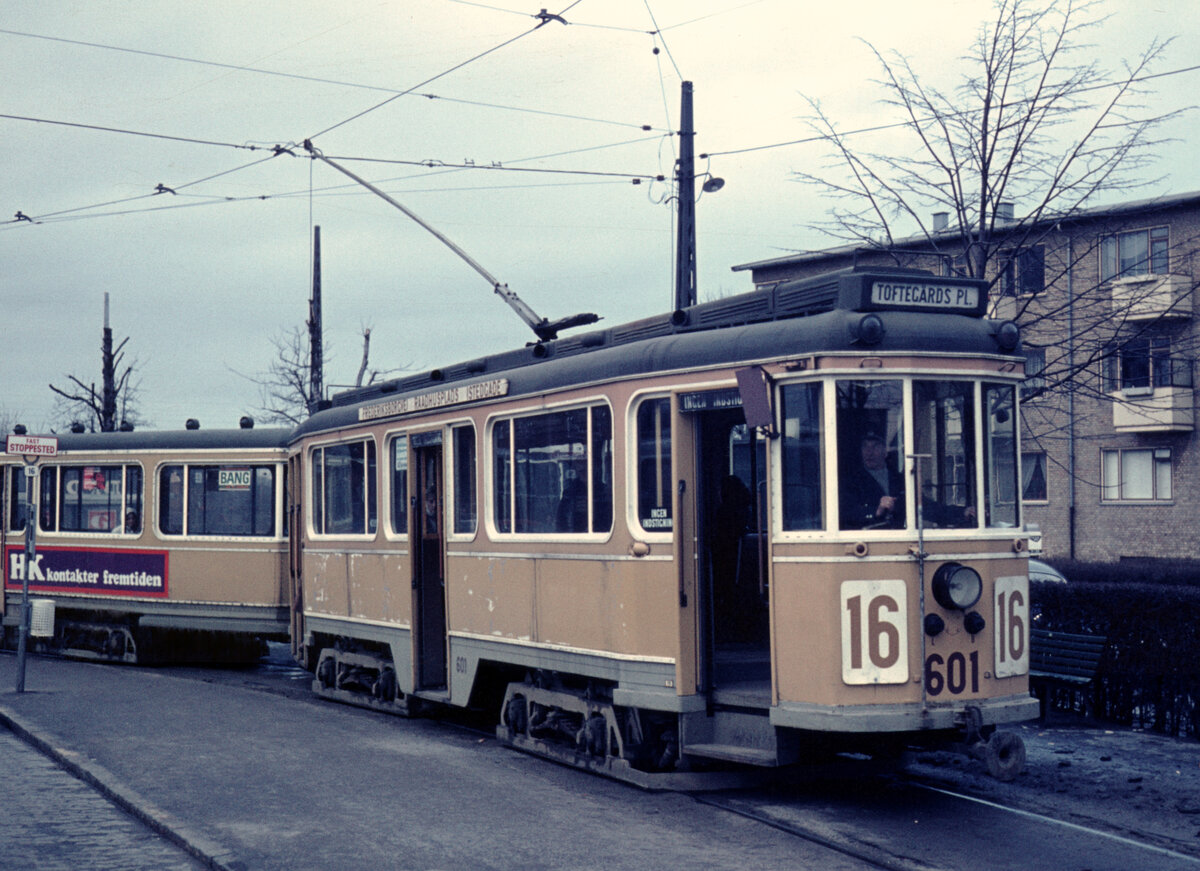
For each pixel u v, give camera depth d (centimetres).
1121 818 834
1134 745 1088
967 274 1341
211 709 1313
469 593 1130
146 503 1828
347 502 1388
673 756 912
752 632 927
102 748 1058
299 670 1872
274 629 1709
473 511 1129
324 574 1437
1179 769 988
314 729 1180
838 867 694
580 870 685
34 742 1124
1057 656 1194
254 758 1015
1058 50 1277
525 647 1042
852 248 1415
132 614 1892
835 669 792
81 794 912
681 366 884
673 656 882
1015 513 853
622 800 866
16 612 2016
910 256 1410
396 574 1266
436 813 820
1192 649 1106
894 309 827
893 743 864
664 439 897
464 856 711
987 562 829
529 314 1341
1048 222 1334
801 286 856
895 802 868
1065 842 763
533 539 1031
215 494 1770
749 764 898
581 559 970
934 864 707
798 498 820
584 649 965
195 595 1770
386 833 764
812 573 805
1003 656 830
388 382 1341
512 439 1067
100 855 738
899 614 801
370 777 939
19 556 2014
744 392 830
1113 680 1199
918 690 800
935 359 820
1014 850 741
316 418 1471
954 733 836
